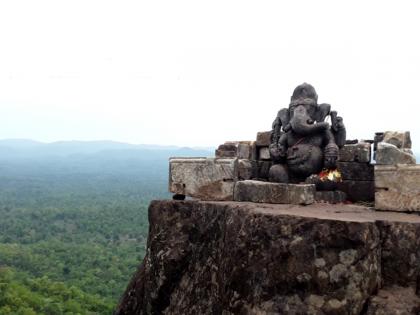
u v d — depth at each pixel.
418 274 6.09
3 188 157.38
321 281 5.87
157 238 8.50
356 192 9.69
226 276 6.66
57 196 129.75
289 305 5.95
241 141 10.81
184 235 8.20
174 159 8.90
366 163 9.68
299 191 7.53
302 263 5.96
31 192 143.25
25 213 89.62
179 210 8.43
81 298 34.19
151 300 8.20
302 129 8.86
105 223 79.88
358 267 5.84
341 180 9.80
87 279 42.22
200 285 7.51
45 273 44.72
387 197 7.23
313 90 9.35
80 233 73.19
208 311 7.14
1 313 27.56
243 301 6.27
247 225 6.52
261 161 10.48
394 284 6.19
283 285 6.01
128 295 8.88
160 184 187.62
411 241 6.14
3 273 38.69
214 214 7.68
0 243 59.19
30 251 53.53
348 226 5.88
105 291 39.06
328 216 6.33
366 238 5.89
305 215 6.27
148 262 8.63
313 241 5.96
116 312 8.98
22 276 40.66
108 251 56.84
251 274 6.25
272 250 6.14
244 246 6.44
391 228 6.25
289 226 6.10
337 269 5.86
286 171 9.14
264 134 10.44
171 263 8.06
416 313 5.69
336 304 5.81
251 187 7.97
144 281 8.56
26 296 31.31
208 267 7.50
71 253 54.44
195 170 8.62
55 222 83.25
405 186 7.10
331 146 8.71
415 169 7.03
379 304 5.80
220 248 7.29
